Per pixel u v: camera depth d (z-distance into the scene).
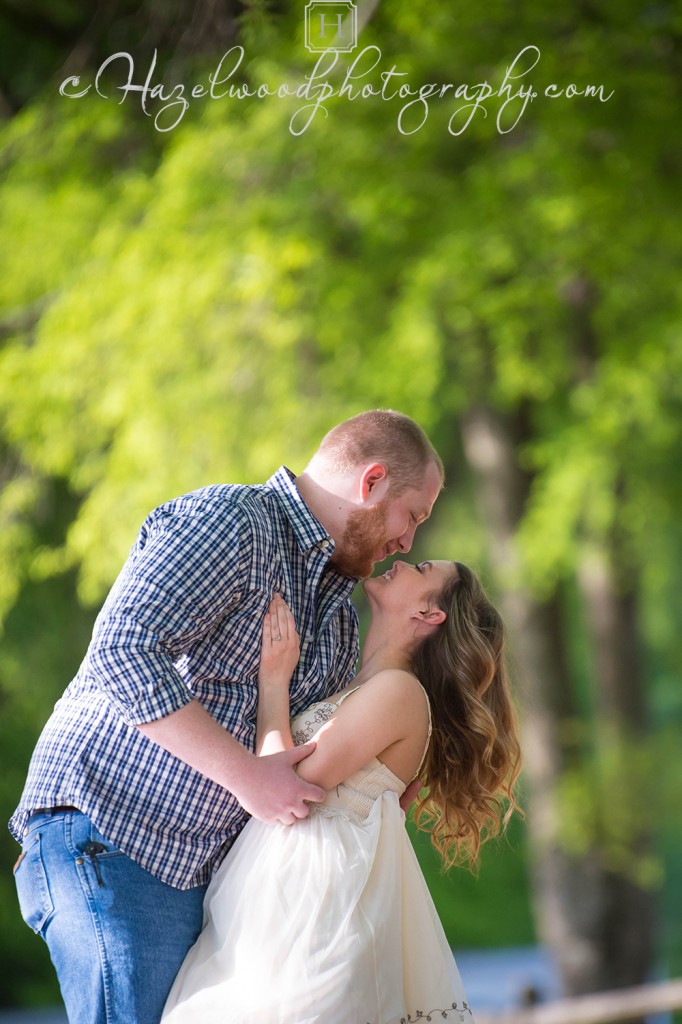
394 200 11.63
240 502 4.45
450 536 19.56
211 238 11.46
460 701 5.01
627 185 11.41
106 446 13.35
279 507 4.65
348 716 4.60
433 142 11.68
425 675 5.03
